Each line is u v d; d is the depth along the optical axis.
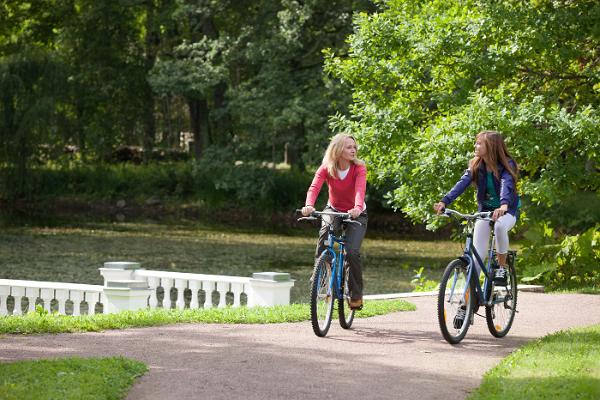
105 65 55.16
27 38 58.28
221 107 54.06
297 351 10.08
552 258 19.38
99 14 53.12
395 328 12.01
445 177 20.16
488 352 10.33
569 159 20.50
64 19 57.12
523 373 8.85
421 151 21.45
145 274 17.12
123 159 62.72
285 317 12.48
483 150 11.04
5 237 39.47
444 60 22.77
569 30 22.06
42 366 8.62
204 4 50.22
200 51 49.97
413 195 21.00
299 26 46.34
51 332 11.18
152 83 48.62
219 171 52.69
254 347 10.29
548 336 10.96
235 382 8.51
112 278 17.22
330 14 46.94
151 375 8.73
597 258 19.23
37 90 51.38
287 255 35.69
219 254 35.28
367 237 45.38
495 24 21.78
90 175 56.78
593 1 22.14
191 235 43.00
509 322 11.70
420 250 39.59
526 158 21.20
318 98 45.81
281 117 45.31
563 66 22.81
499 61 21.86
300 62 50.69
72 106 55.03
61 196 55.94
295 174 53.78
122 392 8.03
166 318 12.20
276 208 53.62
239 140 51.94
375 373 9.03
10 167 51.56
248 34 49.03
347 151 11.38
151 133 60.66
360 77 23.94
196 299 16.70
